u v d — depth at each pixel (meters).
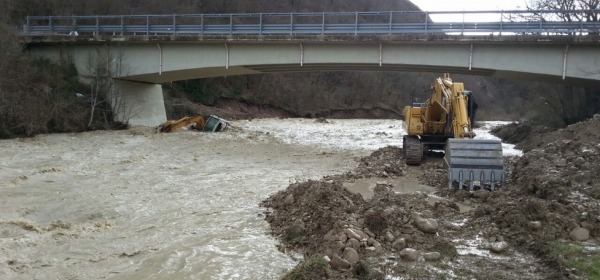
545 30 26.06
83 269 8.84
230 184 16.83
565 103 38.72
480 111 86.44
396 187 15.62
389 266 8.48
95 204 13.73
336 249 8.83
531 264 8.61
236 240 10.47
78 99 33.22
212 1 76.44
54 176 17.72
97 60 34.44
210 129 34.94
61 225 11.52
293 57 30.67
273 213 12.38
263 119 58.62
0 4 40.78
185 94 56.31
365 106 83.31
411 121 21.06
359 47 29.52
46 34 35.69
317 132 41.62
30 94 30.27
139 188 16.02
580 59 25.72
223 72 35.28
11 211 12.77
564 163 15.53
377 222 9.89
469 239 9.98
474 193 13.54
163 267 8.91
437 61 28.33
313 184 12.70
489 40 26.59
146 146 26.80
